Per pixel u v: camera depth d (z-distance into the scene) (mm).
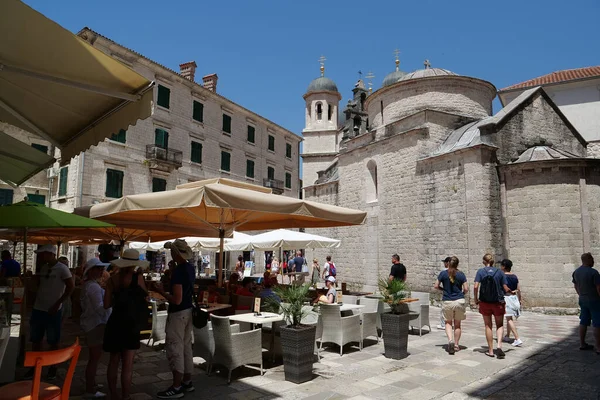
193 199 6191
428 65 26688
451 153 16141
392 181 19516
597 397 5602
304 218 10000
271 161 39594
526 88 25766
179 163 27703
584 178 14070
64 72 3602
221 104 33250
